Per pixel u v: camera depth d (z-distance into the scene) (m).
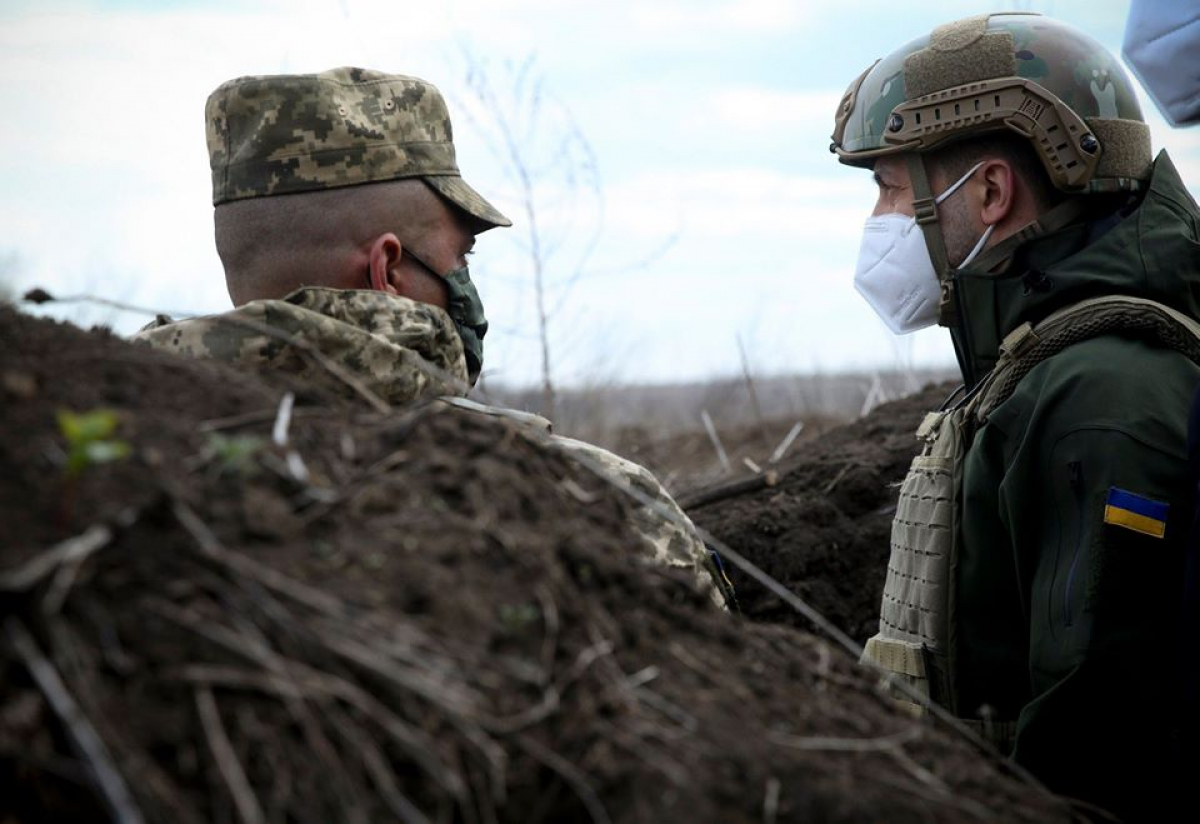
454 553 1.16
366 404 1.63
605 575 1.26
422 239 2.11
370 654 1.03
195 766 0.95
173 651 0.98
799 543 3.71
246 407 1.31
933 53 2.24
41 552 0.99
